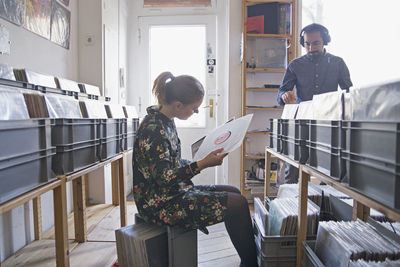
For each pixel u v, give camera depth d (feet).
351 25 10.08
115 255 5.85
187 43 11.33
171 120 4.81
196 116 11.43
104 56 8.80
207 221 4.33
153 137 4.33
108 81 9.18
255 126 10.37
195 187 5.51
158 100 4.70
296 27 9.75
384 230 4.05
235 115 10.18
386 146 2.43
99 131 5.28
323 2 10.24
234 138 4.18
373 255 3.48
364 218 4.94
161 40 11.37
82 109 5.25
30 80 4.58
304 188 4.42
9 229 5.64
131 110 7.88
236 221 4.53
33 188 3.40
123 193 6.63
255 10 9.68
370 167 2.66
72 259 5.69
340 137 3.20
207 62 11.23
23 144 3.22
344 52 10.21
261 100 10.30
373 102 2.65
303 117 4.67
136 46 11.33
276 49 9.53
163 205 4.32
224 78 11.26
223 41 11.16
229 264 5.89
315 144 3.97
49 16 6.96
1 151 2.86
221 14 11.10
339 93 3.34
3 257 5.48
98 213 8.25
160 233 4.29
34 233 6.34
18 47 5.82
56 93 5.31
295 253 4.85
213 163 4.11
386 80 2.48
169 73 4.74
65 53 7.86
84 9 8.54
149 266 4.13
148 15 11.25
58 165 3.97
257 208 5.95
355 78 10.15
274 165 9.95
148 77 11.34
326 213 6.09
